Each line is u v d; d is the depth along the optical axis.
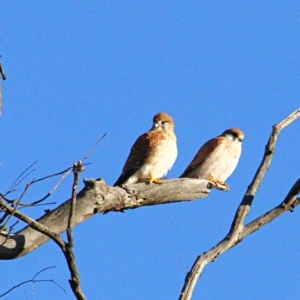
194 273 9.48
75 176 9.23
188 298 9.23
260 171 10.79
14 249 10.70
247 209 10.42
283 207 10.65
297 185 10.52
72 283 9.63
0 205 9.78
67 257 9.64
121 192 11.88
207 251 9.84
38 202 10.33
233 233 10.24
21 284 9.84
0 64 9.73
